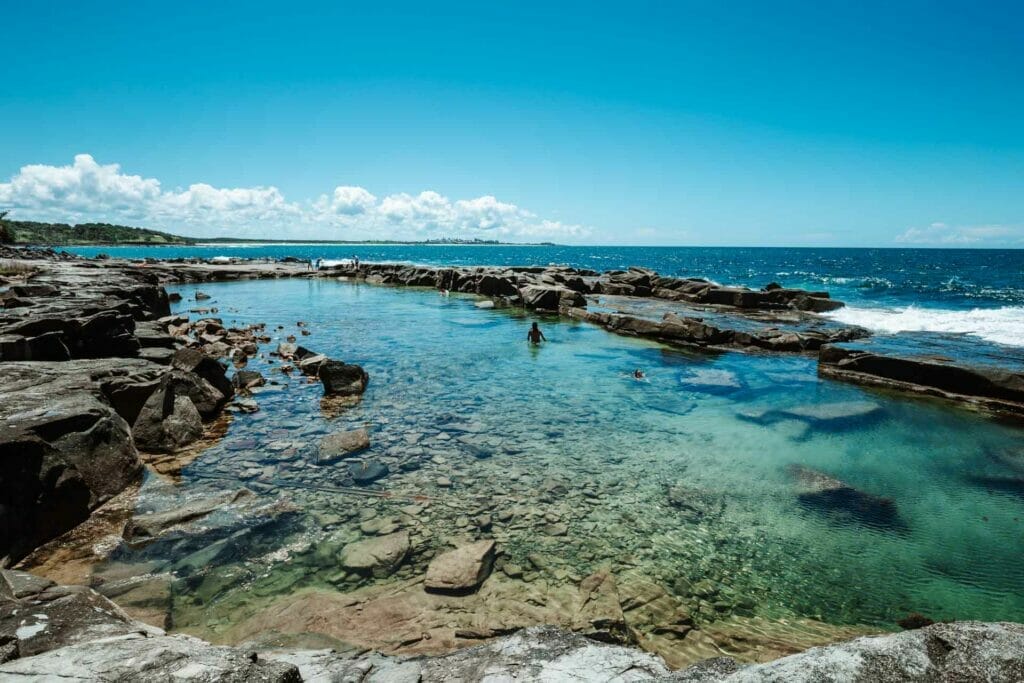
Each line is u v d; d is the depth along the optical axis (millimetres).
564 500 8906
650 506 8750
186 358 13805
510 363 19203
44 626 4035
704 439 11914
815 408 14250
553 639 4289
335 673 4090
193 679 2838
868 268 88938
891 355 17328
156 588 6215
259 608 5965
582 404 14430
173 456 10312
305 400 14344
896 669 2869
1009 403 14188
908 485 9758
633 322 25500
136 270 43469
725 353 21484
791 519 8438
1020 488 9672
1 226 66188
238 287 48438
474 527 7953
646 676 3643
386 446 11109
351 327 26703
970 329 24766
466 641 5441
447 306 35750
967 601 6598
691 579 6863
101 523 7539
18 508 6633
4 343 11016
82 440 8273
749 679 2947
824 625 6086
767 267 95312
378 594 6285
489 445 11320
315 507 8406
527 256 176250
